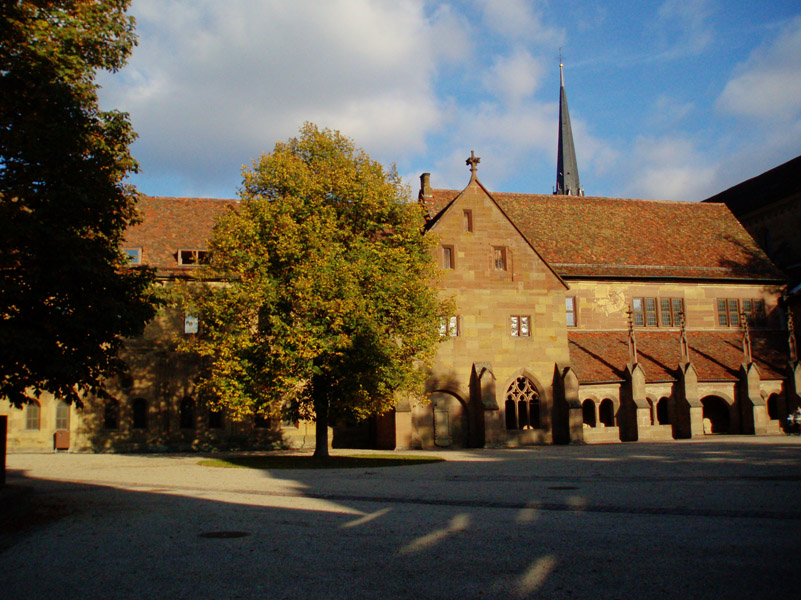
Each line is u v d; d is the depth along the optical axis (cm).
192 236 4459
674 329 5034
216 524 1391
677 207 5844
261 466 2788
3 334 1455
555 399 4278
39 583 975
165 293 2330
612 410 4406
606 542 1179
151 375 4156
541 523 1359
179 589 937
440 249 4231
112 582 974
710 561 1047
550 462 2769
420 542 1199
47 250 1555
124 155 1981
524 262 4347
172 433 4134
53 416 4034
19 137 1598
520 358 4253
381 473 2433
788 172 6175
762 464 2441
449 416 4134
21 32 1759
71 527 1373
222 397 2931
